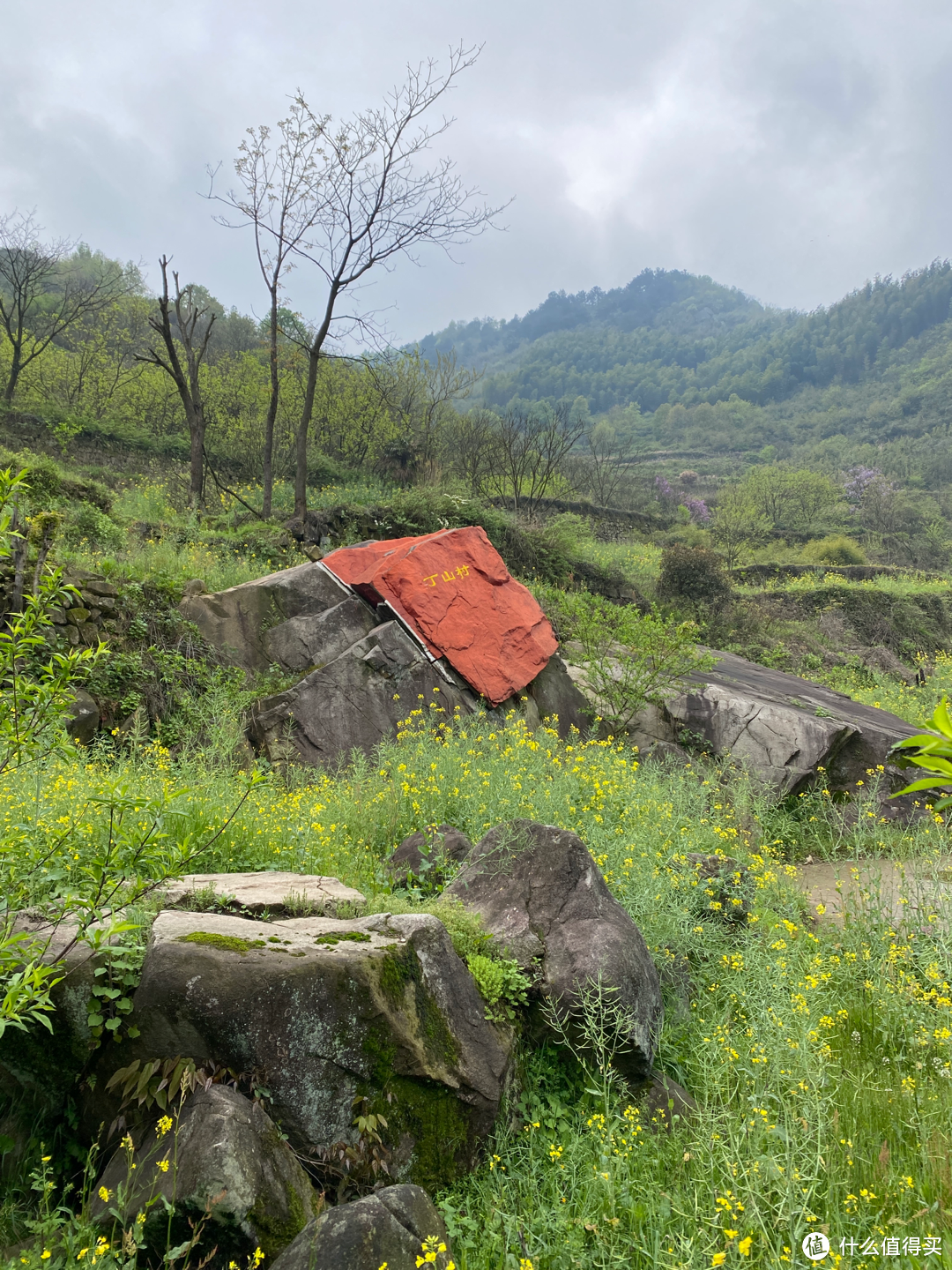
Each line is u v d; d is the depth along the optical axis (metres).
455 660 9.45
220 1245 2.38
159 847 3.21
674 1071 3.87
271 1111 2.74
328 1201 2.72
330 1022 2.84
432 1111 2.99
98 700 8.08
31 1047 2.86
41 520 8.69
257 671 9.24
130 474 21.45
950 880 5.84
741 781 8.73
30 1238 2.46
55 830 3.81
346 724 8.61
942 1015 4.11
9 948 2.70
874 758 9.50
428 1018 3.12
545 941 3.84
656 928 4.54
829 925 5.56
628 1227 2.76
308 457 24.47
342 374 27.11
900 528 47.22
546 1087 3.57
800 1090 3.25
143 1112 2.72
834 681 17.06
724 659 13.03
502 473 24.25
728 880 5.63
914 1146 3.24
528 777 6.43
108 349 29.73
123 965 2.87
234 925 3.12
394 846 5.56
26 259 25.64
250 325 45.09
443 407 29.50
